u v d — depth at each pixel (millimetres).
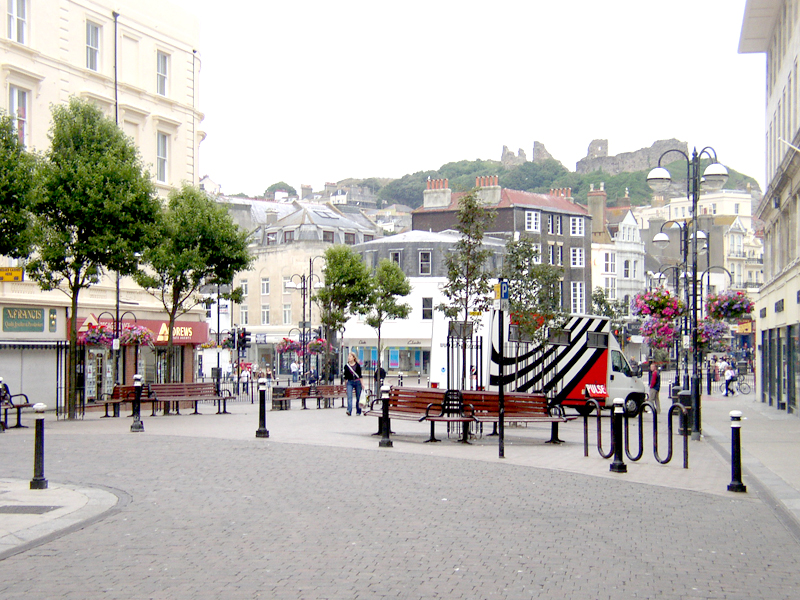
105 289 35344
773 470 14656
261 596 6520
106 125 25625
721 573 7496
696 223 24141
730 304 27500
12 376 30422
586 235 87500
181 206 30312
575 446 18500
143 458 14656
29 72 31438
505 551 8125
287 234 79938
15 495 10828
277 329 77438
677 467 14938
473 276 25406
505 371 26000
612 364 29344
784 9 33312
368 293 48531
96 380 32438
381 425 18344
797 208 28984
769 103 38375
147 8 38156
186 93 40500
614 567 7613
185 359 40062
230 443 17188
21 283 30922
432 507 10336
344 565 7480
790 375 30938
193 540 8430
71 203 23812
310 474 12906
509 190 83688
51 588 6723
